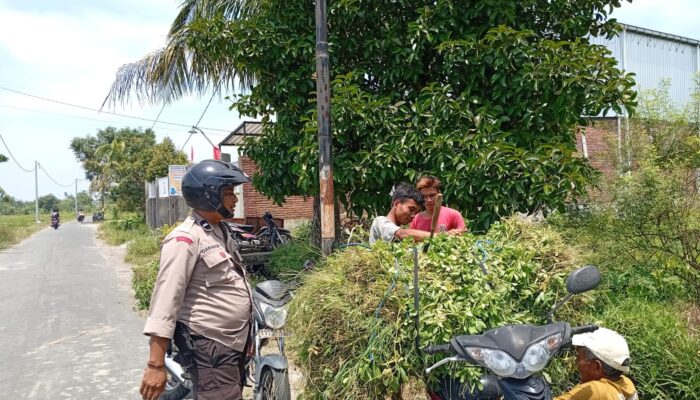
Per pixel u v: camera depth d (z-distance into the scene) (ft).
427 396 10.76
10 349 21.13
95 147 179.93
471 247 11.18
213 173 9.75
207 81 32.48
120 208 105.19
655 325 12.54
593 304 12.03
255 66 22.06
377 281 10.24
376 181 19.88
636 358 12.03
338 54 22.07
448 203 18.80
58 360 19.54
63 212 330.34
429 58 21.27
